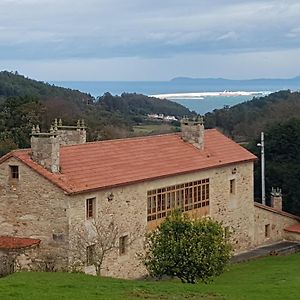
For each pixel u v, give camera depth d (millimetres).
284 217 54125
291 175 62688
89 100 124062
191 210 43781
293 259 46188
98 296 24656
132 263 38969
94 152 39750
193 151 46281
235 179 48562
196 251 30656
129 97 141375
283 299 26938
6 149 68375
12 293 24469
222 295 26547
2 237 36250
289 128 65000
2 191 36438
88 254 36156
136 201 39281
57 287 26219
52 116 79250
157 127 104188
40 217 35500
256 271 40094
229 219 47969
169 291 26625
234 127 99625
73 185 35250
